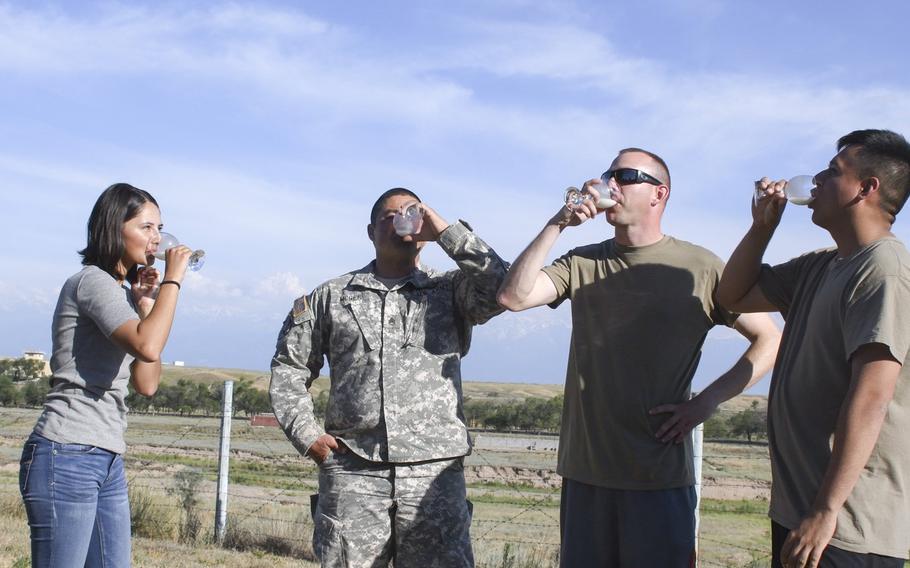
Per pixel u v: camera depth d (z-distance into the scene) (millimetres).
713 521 13961
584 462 4117
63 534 3773
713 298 4113
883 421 3178
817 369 3332
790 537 3166
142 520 10211
